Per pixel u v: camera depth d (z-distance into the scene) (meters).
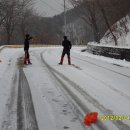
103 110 7.84
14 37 90.06
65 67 17.38
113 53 23.77
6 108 8.10
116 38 41.00
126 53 21.30
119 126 6.60
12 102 8.74
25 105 8.39
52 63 19.67
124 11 42.53
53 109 7.96
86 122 6.74
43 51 33.84
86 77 13.45
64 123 6.83
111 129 6.42
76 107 8.14
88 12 51.34
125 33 40.28
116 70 16.23
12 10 70.44
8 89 10.63
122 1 42.81
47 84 11.60
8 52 29.67
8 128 6.56
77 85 11.37
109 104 8.47
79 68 16.97
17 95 9.66
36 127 6.61
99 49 27.84
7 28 72.88
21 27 82.69
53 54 28.48
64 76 13.68
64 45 18.94
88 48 33.16
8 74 14.24
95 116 7.00
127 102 8.71
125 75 14.30
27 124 6.80
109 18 45.97
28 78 13.09
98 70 16.17
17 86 11.19
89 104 8.45
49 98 9.23
